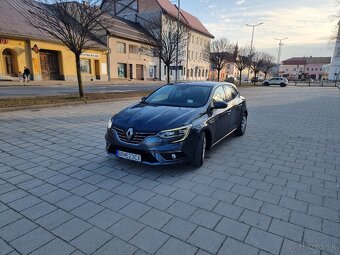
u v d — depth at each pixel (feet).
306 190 12.42
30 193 11.25
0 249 7.82
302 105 49.26
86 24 36.65
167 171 13.99
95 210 10.06
